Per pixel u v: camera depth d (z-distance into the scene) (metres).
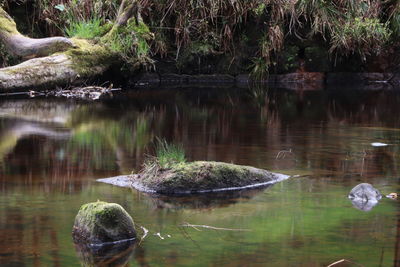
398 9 13.03
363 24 12.58
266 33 12.82
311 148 6.11
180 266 3.14
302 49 13.12
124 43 11.24
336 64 13.17
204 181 4.59
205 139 6.54
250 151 5.91
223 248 3.40
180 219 3.90
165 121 7.84
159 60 12.89
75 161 5.45
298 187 4.68
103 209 3.53
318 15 12.60
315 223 3.82
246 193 4.53
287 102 9.96
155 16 12.60
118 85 11.69
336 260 3.22
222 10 12.68
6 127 7.20
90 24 11.26
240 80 13.09
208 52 12.70
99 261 3.22
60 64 10.45
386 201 4.33
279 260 3.22
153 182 4.59
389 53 13.24
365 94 11.20
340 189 4.63
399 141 6.52
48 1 11.95
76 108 8.95
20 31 11.91
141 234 3.62
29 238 3.53
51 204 4.17
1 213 3.97
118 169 5.16
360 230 3.69
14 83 10.07
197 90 11.56
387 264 3.16
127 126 7.39
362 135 6.88
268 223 3.82
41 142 6.30
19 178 4.86
